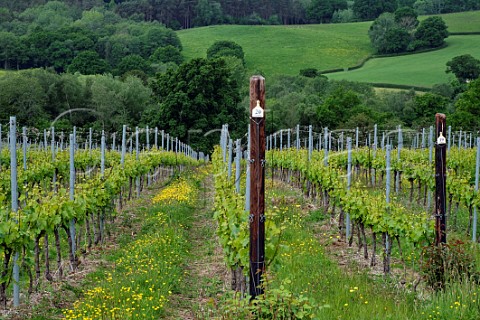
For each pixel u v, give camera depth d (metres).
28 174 16.80
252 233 7.95
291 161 23.78
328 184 16.80
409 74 85.50
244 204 10.23
